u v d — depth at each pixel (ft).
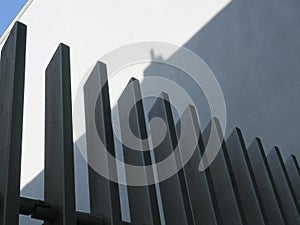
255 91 8.59
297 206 5.63
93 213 3.60
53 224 3.07
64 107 3.52
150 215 3.71
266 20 9.10
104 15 14.14
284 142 7.64
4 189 2.86
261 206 5.01
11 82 3.34
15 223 2.75
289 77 8.12
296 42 8.30
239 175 5.42
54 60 3.97
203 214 4.46
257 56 8.88
